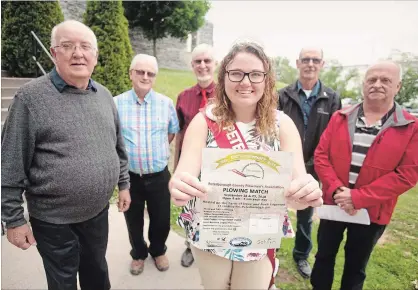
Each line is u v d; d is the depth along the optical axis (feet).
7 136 4.39
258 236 3.63
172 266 8.22
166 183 7.73
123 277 7.68
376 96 5.26
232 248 3.67
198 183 3.37
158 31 32.89
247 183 3.42
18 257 8.15
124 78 18.86
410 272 6.44
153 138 7.32
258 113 4.01
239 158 3.36
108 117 5.43
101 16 17.85
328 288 6.36
